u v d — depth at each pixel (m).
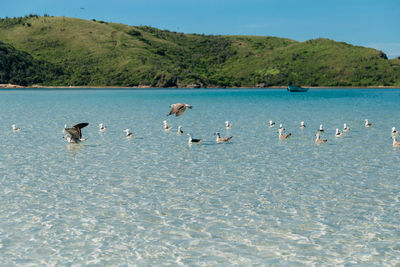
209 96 149.25
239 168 26.69
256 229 16.45
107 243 15.23
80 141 35.38
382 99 122.00
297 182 23.20
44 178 23.78
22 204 19.17
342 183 22.97
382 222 17.14
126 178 23.97
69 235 15.86
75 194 20.77
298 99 124.25
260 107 85.69
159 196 20.55
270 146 35.28
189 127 48.97
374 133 43.69
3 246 14.90
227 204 19.36
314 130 46.47
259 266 13.59
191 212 18.30
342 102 105.81
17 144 35.47
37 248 14.78
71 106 86.62
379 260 13.96
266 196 20.59
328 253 14.47
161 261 13.92
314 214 18.08
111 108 81.06
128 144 36.06
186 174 25.02
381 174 25.03
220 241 15.39
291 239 15.56
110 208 18.75
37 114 65.69
